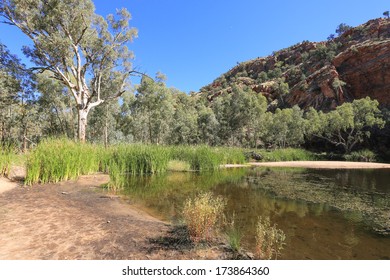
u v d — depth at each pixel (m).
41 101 25.25
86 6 18.81
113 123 37.38
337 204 5.98
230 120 46.28
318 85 51.28
